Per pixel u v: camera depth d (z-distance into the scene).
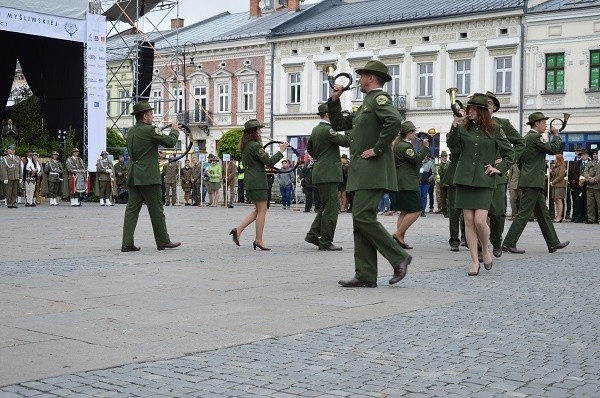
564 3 46.38
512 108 47.72
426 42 51.00
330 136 13.61
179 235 17.17
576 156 25.81
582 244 16.52
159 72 63.56
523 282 10.47
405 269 9.77
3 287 9.57
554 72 46.41
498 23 48.03
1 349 6.42
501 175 11.29
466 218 11.25
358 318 7.82
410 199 14.47
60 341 6.71
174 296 8.99
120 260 12.36
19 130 35.66
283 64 57.25
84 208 29.16
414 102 51.66
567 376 5.80
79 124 34.66
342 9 59.00
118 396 5.19
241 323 7.50
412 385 5.51
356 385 5.49
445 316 7.98
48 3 31.33
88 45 32.94
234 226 20.17
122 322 7.50
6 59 37.50
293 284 9.98
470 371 5.90
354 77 53.97
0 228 18.75
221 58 60.50
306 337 6.94
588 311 8.38
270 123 57.97
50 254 13.15
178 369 5.84
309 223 21.78
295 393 5.29
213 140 61.41
